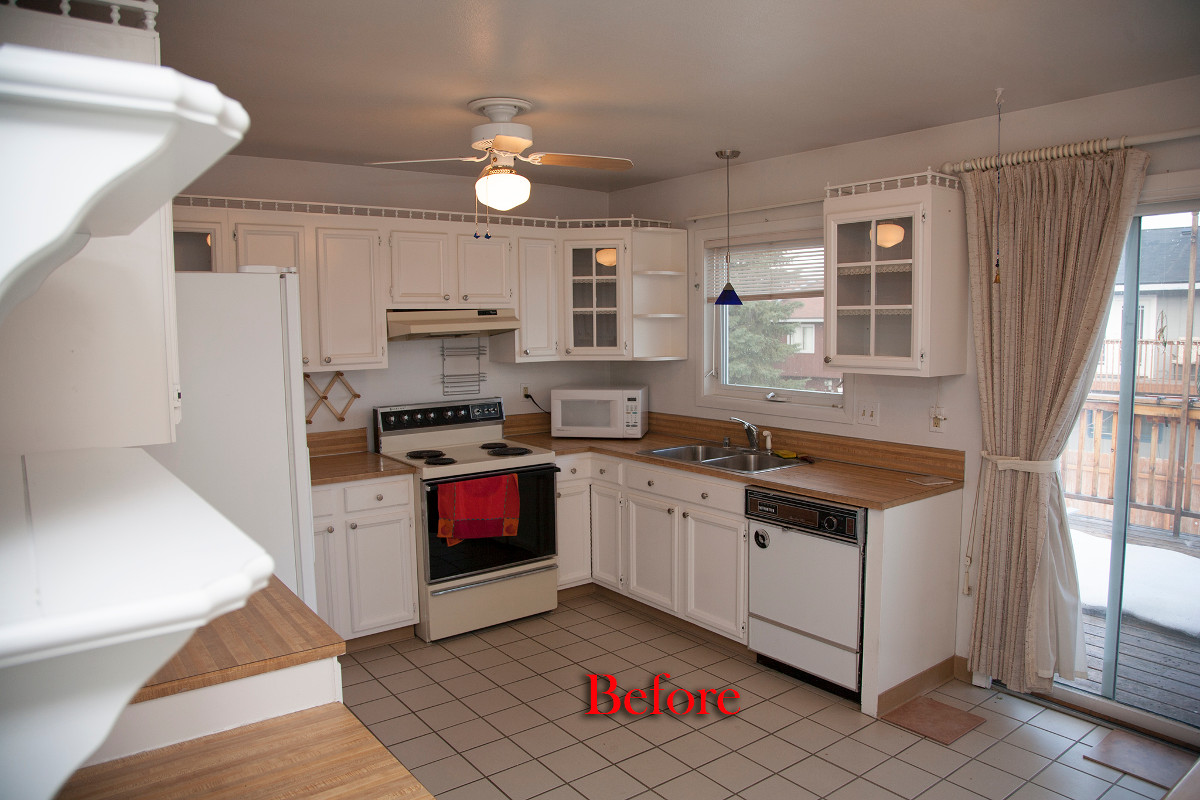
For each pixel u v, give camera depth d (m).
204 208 3.66
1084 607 3.27
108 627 0.46
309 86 2.85
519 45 2.45
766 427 4.33
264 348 2.72
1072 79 2.83
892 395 3.73
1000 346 3.27
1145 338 3.03
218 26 2.27
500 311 4.49
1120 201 2.90
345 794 1.37
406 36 2.36
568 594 4.62
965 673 3.51
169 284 1.63
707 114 3.29
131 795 1.37
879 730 3.07
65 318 1.52
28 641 0.44
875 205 3.36
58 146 0.47
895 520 3.14
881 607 3.12
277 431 2.76
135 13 1.91
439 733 3.08
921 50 2.52
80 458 0.95
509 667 3.69
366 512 3.85
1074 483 3.28
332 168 4.27
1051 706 3.25
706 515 3.81
